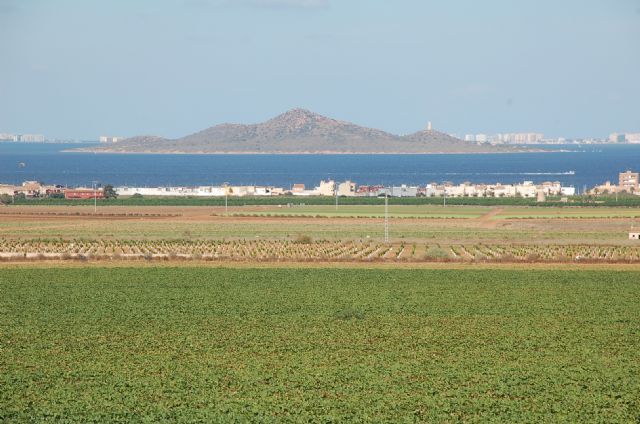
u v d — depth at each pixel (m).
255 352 134.50
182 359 130.00
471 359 130.38
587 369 124.88
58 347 137.62
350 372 122.62
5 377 119.25
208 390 113.62
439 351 135.75
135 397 110.44
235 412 104.81
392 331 150.25
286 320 159.38
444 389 114.75
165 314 164.62
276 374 121.44
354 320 159.62
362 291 191.25
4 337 144.62
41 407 106.31
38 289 193.38
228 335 146.25
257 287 196.38
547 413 105.19
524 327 153.88
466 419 103.06
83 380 118.38
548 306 173.75
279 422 101.31
